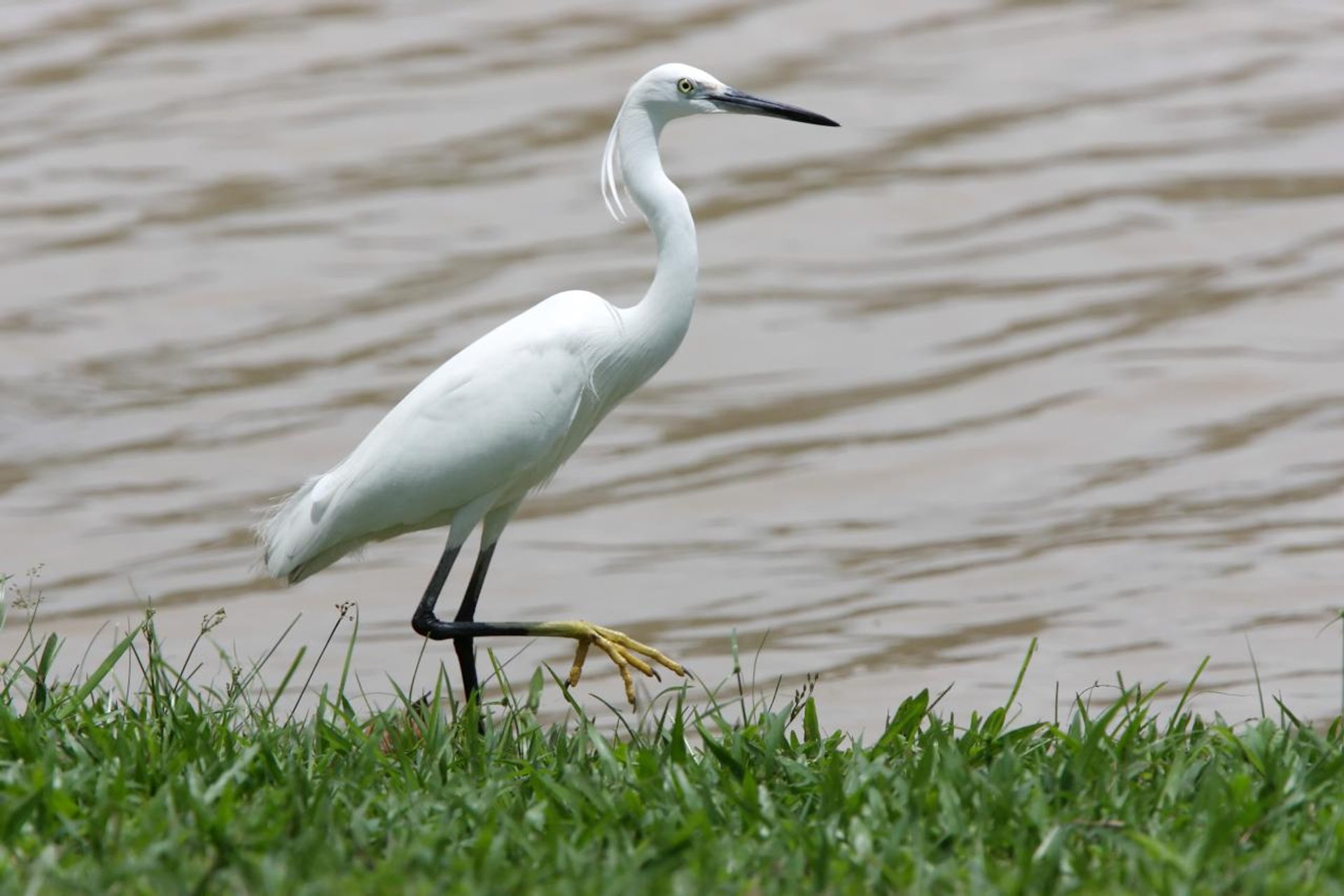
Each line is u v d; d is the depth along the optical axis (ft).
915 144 70.79
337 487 27.89
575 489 48.65
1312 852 18.47
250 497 47.34
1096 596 39.88
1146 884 17.53
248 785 20.85
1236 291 58.34
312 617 40.27
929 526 45.14
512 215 66.28
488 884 17.31
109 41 84.89
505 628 27.66
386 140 72.90
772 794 20.72
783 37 81.92
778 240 63.98
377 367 55.42
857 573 42.29
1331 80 74.64
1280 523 43.47
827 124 28.30
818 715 33.04
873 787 20.34
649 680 36.01
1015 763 20.92
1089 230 63.21
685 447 50.90
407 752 22.90
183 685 24.82
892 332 57.26
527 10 86.94
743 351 56.80
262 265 62.69
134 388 54.49
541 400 27.71
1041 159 68.85
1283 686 33.58
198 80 79.71
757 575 42.52
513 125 73.56
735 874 17.88
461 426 27.43
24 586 41.93
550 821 19.38
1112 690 34.01
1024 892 17.31
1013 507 45.93
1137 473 47.37
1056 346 55.42
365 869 17.94
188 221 66.28
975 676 35.32
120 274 62.18
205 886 16.85
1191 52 78.33
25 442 51.03
